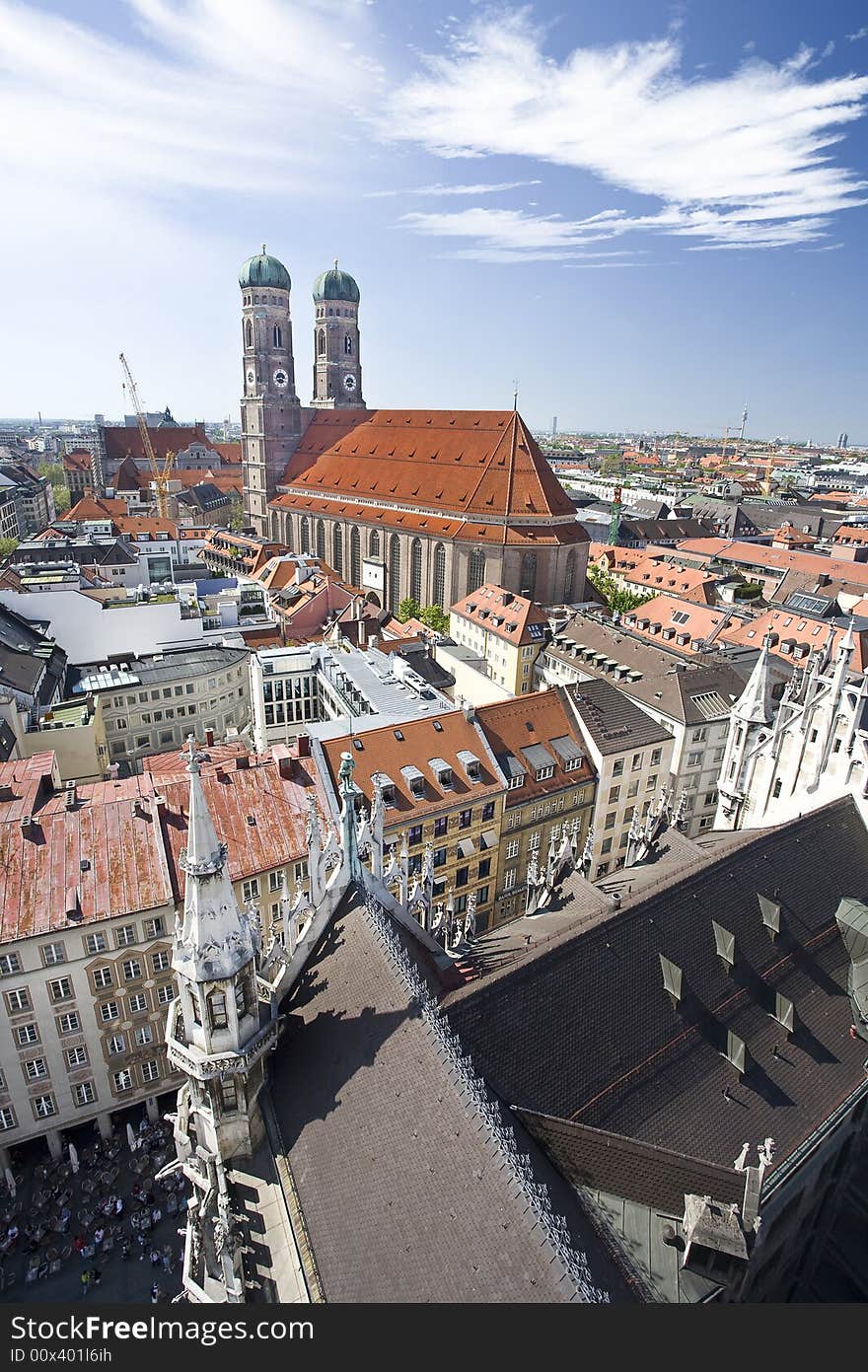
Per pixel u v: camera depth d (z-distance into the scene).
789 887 36.81
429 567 158.50
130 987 50.00
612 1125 26.55
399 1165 22.33
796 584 148.62
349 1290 20.62
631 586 171.12
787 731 47.72
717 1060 30.05
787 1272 33.38
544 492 147.00
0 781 57.22
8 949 45.62
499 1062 25.59
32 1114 49.34
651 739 77.44
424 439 173.50
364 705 76.31
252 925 27.38
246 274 199.75
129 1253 45.16
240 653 106.88
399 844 61.97
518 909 73.38
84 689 93.19
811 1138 29.08
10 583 117.38
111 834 51.91
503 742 71.25
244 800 57.66
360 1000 27.70
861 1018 33.88
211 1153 28.70
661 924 31.86
